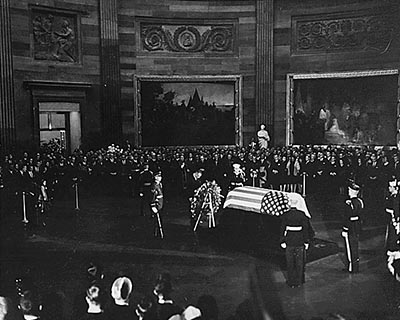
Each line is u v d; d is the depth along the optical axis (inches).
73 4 792.3
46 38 772.0
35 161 615.2
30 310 186.4
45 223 508.7
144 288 306.8
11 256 388.5
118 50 845.8
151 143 892.6
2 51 692.7
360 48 840.3
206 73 906.1
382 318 261.9
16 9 723.4
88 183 683.4
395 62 805.9
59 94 777.6
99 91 833.5
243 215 414.0
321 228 470.0
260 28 884.0
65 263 368.2
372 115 831.1
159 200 445.7
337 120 861.2
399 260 303.3
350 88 847.7
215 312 188.9
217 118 907.4
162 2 880.9
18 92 730.8
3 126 693.9
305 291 306.2
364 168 613.3
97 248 410.3
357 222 343.0
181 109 900.6
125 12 863.7
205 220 474.9
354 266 341.7
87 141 818.2
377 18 819.4
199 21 898.7
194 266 358.6
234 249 403.9
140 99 881.5
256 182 645.9
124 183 684.7
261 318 262.8
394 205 350.6
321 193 653.3
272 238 394.0
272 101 891.4
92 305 181.8
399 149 778.2
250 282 323.0
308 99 879.1
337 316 252.8
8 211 542.3
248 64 904.3
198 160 684.1
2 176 539.5
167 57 895.7
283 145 894.4
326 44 866.8
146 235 454.3
